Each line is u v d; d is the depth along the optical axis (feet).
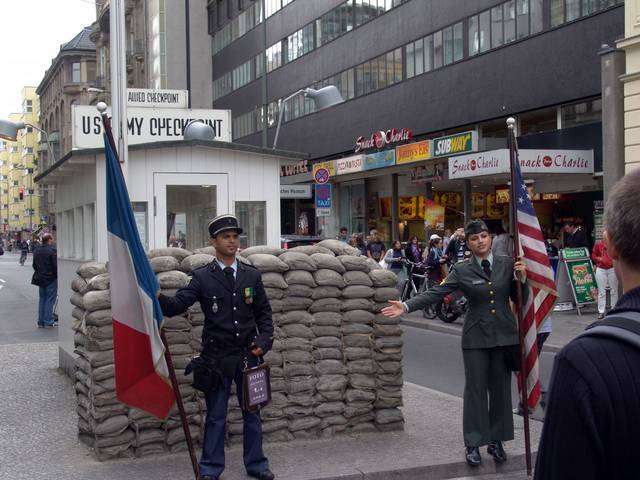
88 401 21.34
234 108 167.53
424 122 100.12
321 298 22.65
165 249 23.17
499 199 90.22
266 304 19.10
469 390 20.18
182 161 28.50
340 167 108.88
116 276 18.07
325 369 22.57
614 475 5.75
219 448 18.58
